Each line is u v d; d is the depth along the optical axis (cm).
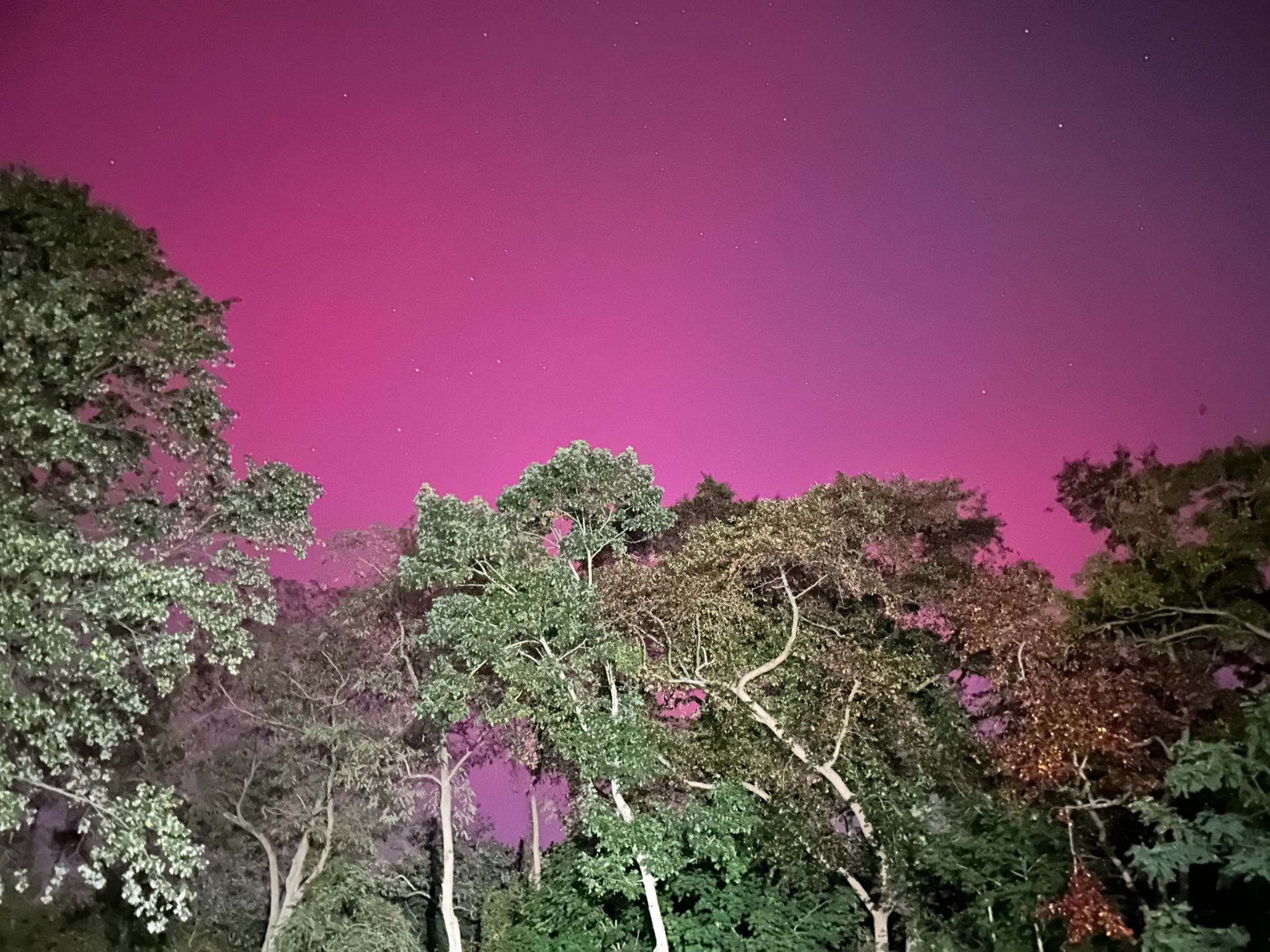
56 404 1335
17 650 1303
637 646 1894
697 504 2408
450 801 2341
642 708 1959
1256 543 1644
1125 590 1691
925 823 1708
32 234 1320
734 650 1884
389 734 2303
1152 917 1288
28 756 1291
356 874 2300
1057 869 1484
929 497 2078
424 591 2403
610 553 2264
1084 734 1448
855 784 1841
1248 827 1282
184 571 1348
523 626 1842
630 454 2116
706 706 1975
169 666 1523
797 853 1791
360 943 2203
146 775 1986
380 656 2377
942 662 1936
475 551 1883
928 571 1995
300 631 2380
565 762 2211
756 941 1745
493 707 2166
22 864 1803
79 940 1934
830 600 2041
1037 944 1503
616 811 1844
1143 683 1584
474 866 3058
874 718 1870
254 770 2370
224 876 2512
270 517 1627
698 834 1764
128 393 1459
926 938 1641
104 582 1328
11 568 1160
